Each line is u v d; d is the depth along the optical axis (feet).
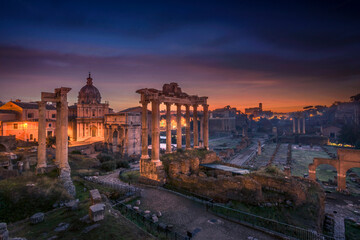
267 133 627.05
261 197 69.72
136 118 250.78
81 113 279.69
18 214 55.06
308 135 437.99
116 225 45.80
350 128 378.32
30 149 167.53
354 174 181.88
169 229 54.19
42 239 39.88
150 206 68.95
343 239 75.72
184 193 81.76
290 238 51.34
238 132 615.98
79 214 51.65
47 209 59.26
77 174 114.11
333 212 104.53
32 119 227.40
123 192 78.38
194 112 131.54
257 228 55.31
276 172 83.25
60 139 90.99
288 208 67.15
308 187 86.28
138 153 250.57
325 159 153.07
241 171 92.89
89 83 304.30
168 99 110.11
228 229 55.52
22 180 74.13
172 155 109.70
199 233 53.26
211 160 118.93
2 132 198.59
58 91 88.79
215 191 76.07
